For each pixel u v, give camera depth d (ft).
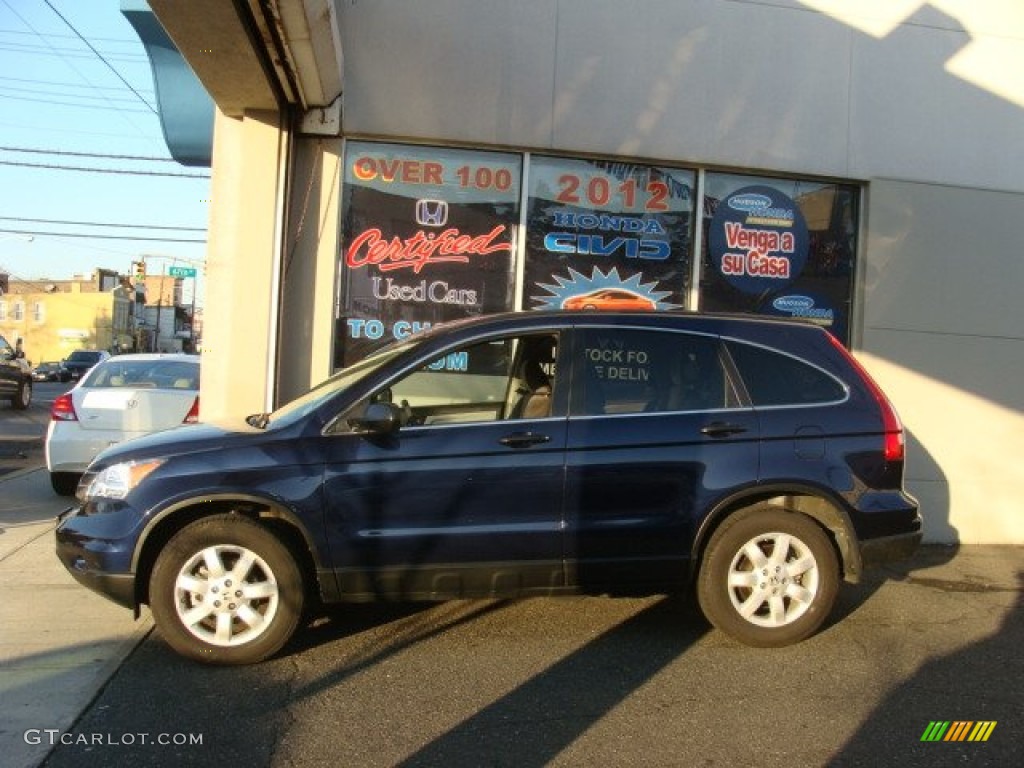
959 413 27.66
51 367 146.61
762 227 27.48
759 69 26.84
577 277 26.43
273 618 15.20
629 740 12.72
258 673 14.97
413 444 15.58
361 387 15.96
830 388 17.08
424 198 25.81
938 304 27.71
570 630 17.42
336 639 16.70
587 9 25.88
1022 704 14.35
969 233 27.91
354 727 13.01
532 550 15.78
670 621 18.07
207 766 11.79
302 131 24.77
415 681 14.74
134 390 29.58
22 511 27.63
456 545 15.58
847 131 27.32
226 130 24.94
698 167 26.91
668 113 26.30
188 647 15.07
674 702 14.10
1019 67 28.32
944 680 15.33
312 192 25.25
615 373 16.53
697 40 26.45
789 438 16.52
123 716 13.25
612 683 14.80
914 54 27.76
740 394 16.70
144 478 15.21
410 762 11.97
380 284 25.61
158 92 28.78
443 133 25.26
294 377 25.17
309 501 15.23
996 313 27.99
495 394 18.34
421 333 18.39
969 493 27.50
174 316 304.91
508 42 25.53
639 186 26.78
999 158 28.22
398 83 25.05
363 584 15.48
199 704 13.71
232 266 24.67
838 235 27.99
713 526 16.48
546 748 12.43
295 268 25.17
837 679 15.24
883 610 19.45
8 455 41.88
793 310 27.68
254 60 20.26
